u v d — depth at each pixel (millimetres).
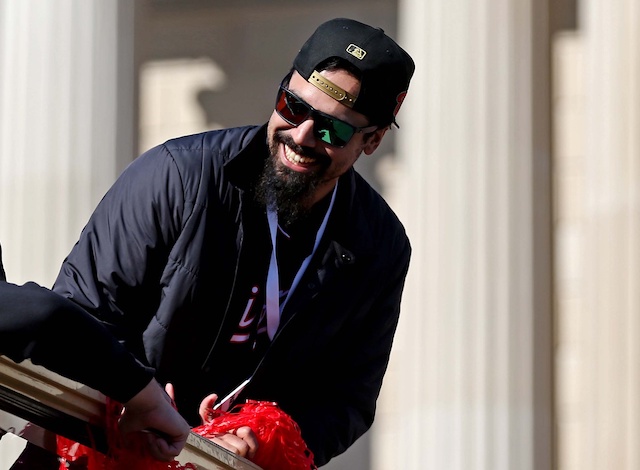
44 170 17188
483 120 17562
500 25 17688
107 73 17562
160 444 5168
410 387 17625
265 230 6668
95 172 17250
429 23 17859
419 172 17750
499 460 17156
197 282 6543
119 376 4906
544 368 17391
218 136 6750
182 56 26047
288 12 25734
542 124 17688
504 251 17391
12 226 17109
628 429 17391
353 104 6539
